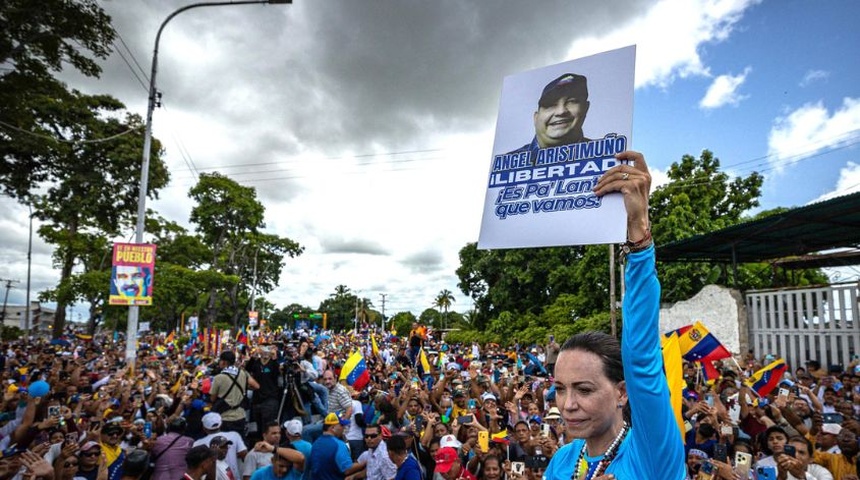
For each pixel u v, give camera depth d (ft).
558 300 106.93
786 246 61.52
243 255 183.01
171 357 78.07
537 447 20.08
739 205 88.02
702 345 29.94
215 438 22.43
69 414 24.97
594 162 7.19
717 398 22.75
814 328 52.29
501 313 126.52
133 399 33.88
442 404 32.48
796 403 26.32
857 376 34.37
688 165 89.56
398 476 19.81
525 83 8.22
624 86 7.24
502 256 132.36
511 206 7.85
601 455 4.68
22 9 42.32
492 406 25.98
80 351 82.64
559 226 7.24
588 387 4.65
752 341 58.95
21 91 49.21
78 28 45.62
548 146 7.68
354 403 32.35
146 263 54.60
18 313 326.44
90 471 19.66
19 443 20.03
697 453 17.26
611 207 6.84
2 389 31.96
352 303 362.53
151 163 100.42
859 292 48.65
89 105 94.53
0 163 61.00
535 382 35.58
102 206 102.99
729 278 77.56
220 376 30.45
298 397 33.17
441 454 20.13
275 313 368.68
